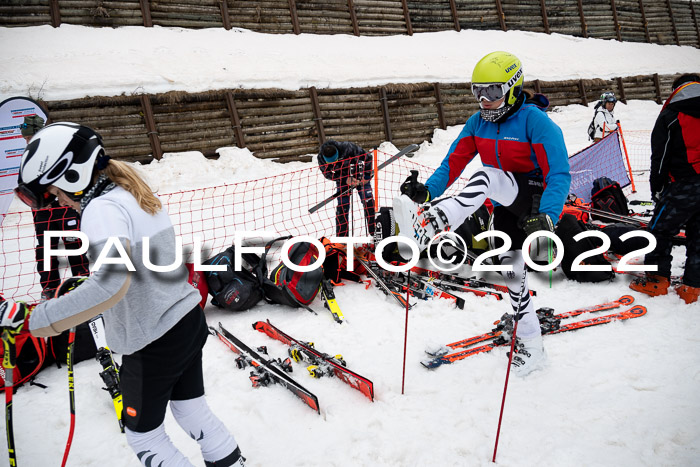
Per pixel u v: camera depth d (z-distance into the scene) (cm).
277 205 718
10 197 696
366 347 315
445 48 1421
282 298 373
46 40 951
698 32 2017
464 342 312
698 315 323
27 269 494
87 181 147
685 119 319
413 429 231
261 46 1162
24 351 284
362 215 608
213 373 291
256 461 218
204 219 640
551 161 232
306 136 1087
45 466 221
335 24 1312
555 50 1627
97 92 883
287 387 266
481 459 210
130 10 1060
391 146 1172
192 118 966
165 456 165
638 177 820
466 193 235
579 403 242
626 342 295
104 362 264
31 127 406
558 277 416
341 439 229
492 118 242
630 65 1681
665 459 201
